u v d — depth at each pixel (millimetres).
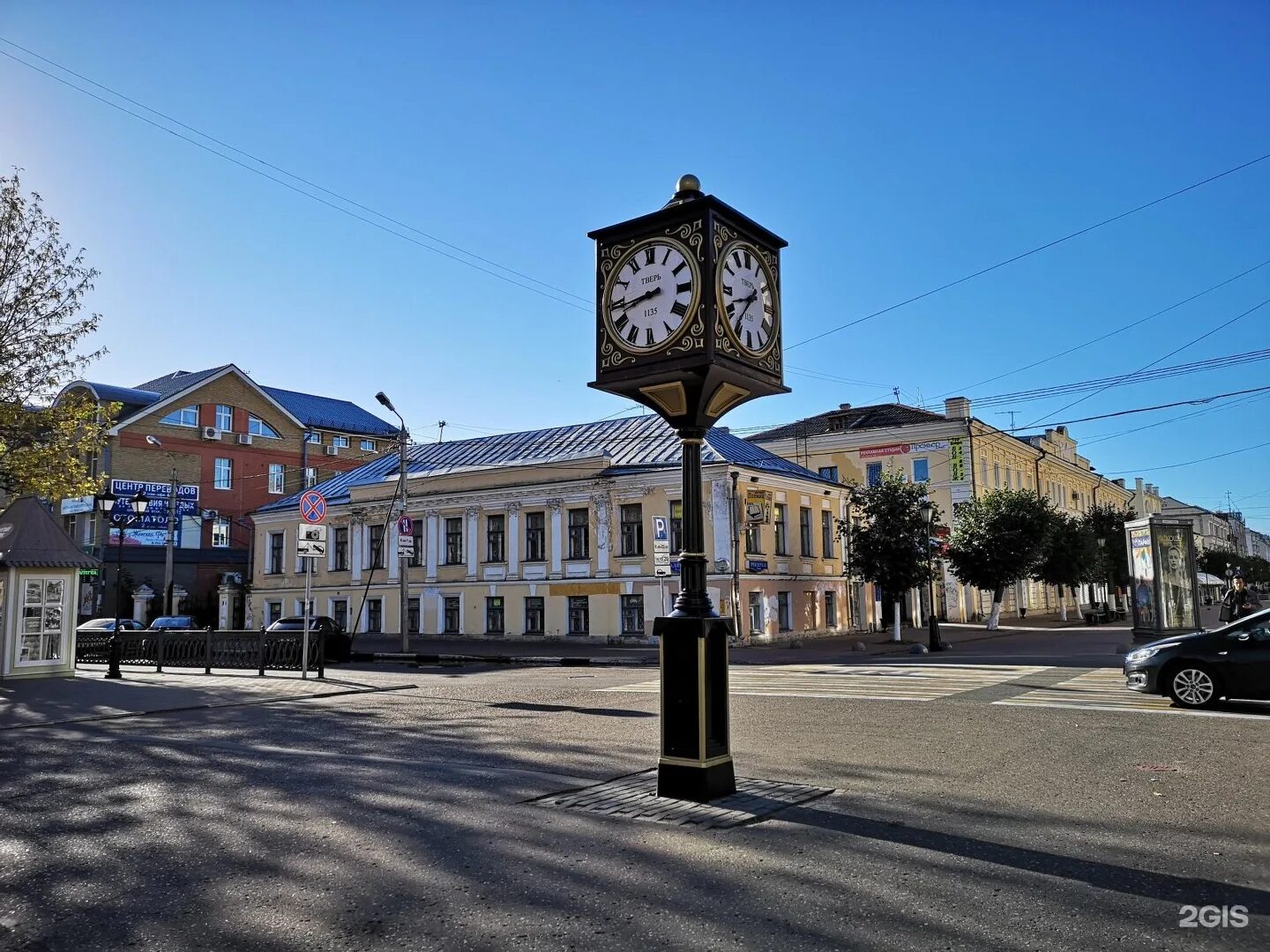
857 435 48969
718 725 7160
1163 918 4508
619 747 9625
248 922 4602
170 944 4344
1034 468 58281
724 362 7051
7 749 10039
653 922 4512
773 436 52375
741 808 6680
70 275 22750
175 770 8578
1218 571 84312
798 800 6914
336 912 4715
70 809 7016
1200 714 11383
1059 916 4535
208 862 5590
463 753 9367
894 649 29516
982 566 36969
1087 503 71000
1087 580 44688
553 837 6027
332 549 42219
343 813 6770
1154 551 19516
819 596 36375
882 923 4465
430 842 5949
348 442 62500
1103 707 12133
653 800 6969
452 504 37875
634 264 7516
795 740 9836
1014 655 23562
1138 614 20344
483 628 36469
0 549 19625
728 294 7305
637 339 7402
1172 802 6801
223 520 53344
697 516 7375
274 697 15297
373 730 11227
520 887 5055
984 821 6328
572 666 24188
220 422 54281
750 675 19500
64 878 5320
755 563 31984
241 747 10023
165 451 51125
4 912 4777
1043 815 6457
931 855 5543
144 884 5195
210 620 47750
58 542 20125
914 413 49375
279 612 43938
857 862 5414
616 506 33469
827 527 37875
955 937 4277
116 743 10383
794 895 4871
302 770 8539
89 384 49406
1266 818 6320
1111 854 5539
